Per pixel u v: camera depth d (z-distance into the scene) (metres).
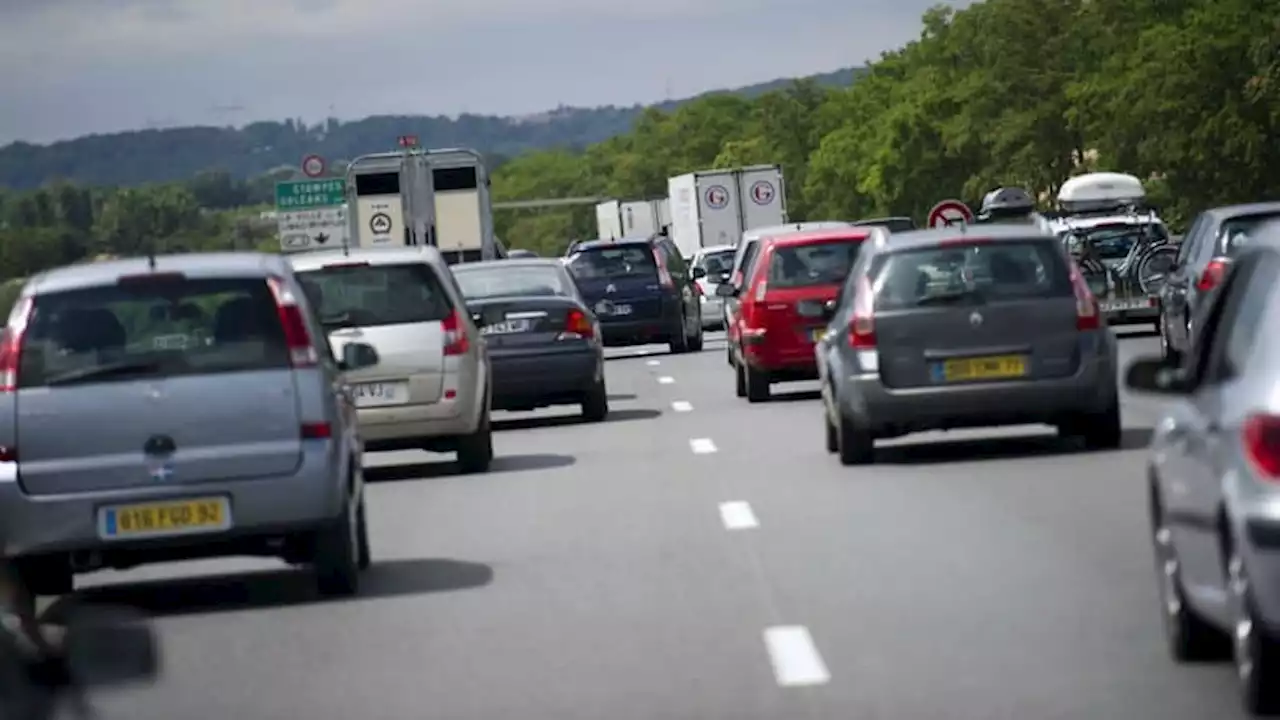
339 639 29.22
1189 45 168.38
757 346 70.75
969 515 38.41
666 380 89.00
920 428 48.06
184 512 31.89
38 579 32.97
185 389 31.95
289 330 32.38
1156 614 27.64
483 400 52.66
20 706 13.23
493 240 118.56
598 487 47.19
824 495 42.94
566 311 65.69
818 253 71.56
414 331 51.62
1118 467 44.50
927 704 22.92
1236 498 20.36
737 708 23.22
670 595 31.39
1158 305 99.75
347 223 118.25
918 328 47.34
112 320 32.19
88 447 31.88
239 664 27.72
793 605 29.89
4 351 32.12
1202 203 172.88
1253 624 20.45
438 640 28.70
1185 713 21.72
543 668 26.25
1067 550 33.62
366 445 52.59
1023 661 24.97
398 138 118.69
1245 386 20.88
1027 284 47.53
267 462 31.98
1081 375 47.19
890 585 31.17
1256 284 22.00
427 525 41.94
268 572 36.94
